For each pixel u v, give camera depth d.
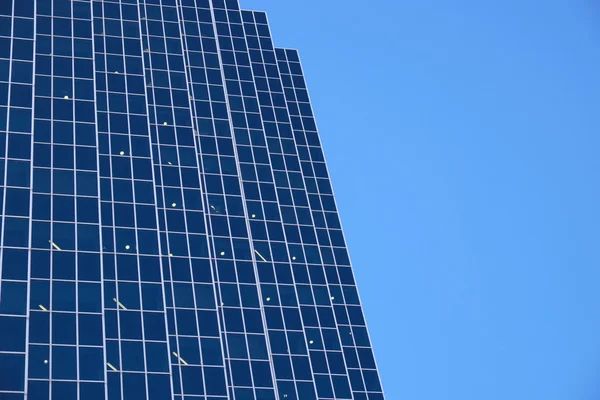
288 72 180.25
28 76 112.19
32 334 89.06
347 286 143.00
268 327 127.50
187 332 108.50
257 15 188.12
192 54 161.75
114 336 95.69
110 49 130.38
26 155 104.00
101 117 119.75
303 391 121.75
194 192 124.50
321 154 165.00
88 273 95.81
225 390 104.88
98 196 103.69
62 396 85.94
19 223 97.56
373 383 132.12
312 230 148.88
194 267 115.56
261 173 152.25
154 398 91.75
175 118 132.88
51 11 124.19
